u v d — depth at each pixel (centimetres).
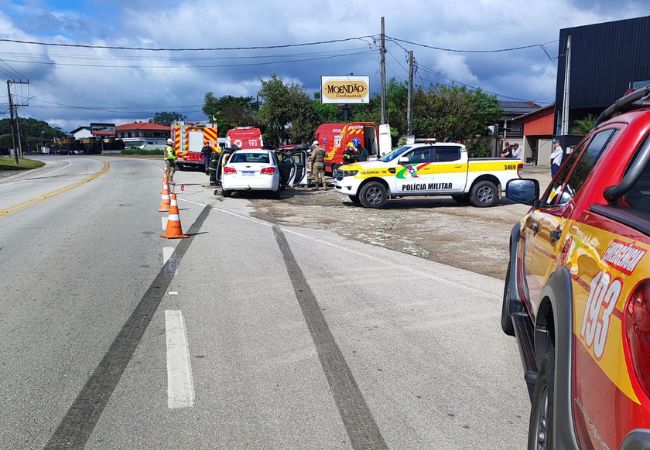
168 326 571
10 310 620
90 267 832
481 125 4456
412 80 3434
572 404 229
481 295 700
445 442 353
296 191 2253
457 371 462
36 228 1210
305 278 783
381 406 402
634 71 3142
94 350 505
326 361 483
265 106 5631
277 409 398
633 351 185
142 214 1465
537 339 335
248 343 525
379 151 3080
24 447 348
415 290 723
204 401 410
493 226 1327
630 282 196
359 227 1312
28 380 443
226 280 764
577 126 3397
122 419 383
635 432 176
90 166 5131
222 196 2012
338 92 4931
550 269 332
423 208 1703
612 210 264
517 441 354
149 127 13525
